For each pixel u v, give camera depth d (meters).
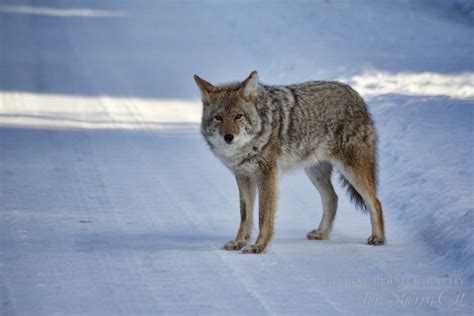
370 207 19.77
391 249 18.92
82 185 25.11
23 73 45.44
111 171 26.91
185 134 32.97
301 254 18.62
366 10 58.31
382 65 41.78
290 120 19.66
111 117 35.94
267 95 19.58
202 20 59.25
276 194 19.45
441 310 14.56
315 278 16.59
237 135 18.86
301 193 24.83
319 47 46.94
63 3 70.88
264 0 64.44
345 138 20.09
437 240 18.83
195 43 51.88
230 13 60.16
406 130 29.02
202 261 17.94
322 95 20.16
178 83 42.50
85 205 22.86
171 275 16.83
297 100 19.86
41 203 22.97
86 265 17.48
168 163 28.25
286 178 26.55
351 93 20.50
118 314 14.45
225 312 14.53
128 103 38.72
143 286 16.08
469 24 54.06
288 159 19.84
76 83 43.19
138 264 17.62
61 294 15.54
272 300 15.18
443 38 49.47
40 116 36.00
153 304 14.98
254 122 19.11
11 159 28.47
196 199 23.77
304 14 57.72
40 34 57.31
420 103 33.28
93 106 38.12
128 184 25.30
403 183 23.52
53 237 19.72
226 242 19.61
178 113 36.81
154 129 33.72
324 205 20.48
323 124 19.97
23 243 19.14
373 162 20.34
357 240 20.05
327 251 18.91
